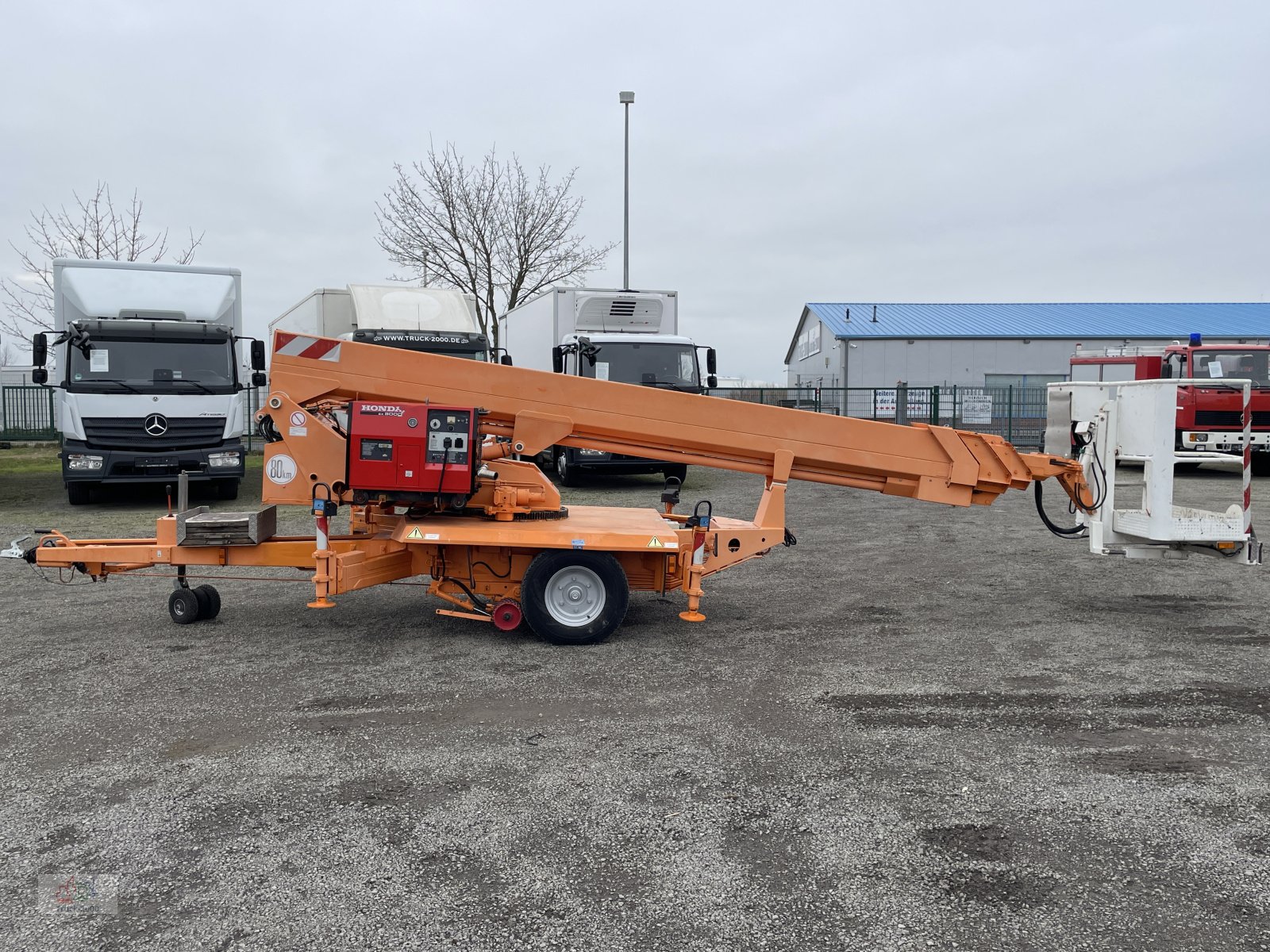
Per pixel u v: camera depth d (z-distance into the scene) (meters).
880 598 7.87
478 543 6.12
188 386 13.79
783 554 10.11
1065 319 47.50
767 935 2.95
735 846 3.52
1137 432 6.84
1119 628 6.81
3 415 27.19
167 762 4.31
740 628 6.84
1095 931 2.96
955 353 43.72
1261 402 18.61
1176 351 19.30
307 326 16.73
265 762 4.31
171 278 14.48
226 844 3.54
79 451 13.50
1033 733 4.67
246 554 6.59
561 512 6.71
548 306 17.72
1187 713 4.95
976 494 7.05
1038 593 8.05
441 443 6.09
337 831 3.64
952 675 5.65
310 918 3.04
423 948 2.88
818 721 4.85
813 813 3.79
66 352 13.66
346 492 6.37
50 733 4.69
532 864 3.39
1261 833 3.61
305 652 6.16
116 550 6.58
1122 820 3.72
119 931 2.97
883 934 2.96
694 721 4.85
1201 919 3.03
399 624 6.91
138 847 3.51
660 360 16.33
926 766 4.25
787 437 6.73
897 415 32.19
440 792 3.99
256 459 24.11
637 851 3.48
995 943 2.90
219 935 2.95
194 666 5.86
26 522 12.48
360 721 4.85
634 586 6.77
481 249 29.05
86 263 14.25
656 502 14.56
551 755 4.39
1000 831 3.64
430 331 14.99
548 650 6.20
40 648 6.28
